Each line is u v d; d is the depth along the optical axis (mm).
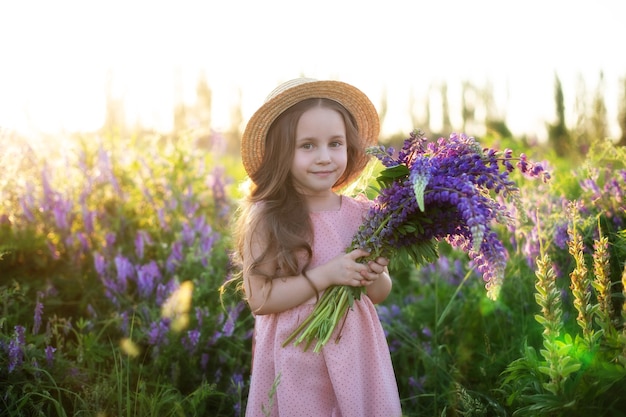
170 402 2896
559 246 3062
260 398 2553
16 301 3457
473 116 15430
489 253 2039
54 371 2932
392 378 2615
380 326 2680
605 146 3688
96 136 4598
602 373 2172
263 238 2527
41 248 4008
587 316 2268
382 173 2361
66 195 4262
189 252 3848
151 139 4898
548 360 2180
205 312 3352
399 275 4629
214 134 5223
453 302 3721
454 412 2852
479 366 3143
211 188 4816
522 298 3232
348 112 2693
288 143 2537
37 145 4566
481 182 2211
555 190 3670
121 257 3678
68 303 3596
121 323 3305
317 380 2504
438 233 2367
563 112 8391
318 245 2570
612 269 2844
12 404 2688
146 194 4387
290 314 2533
